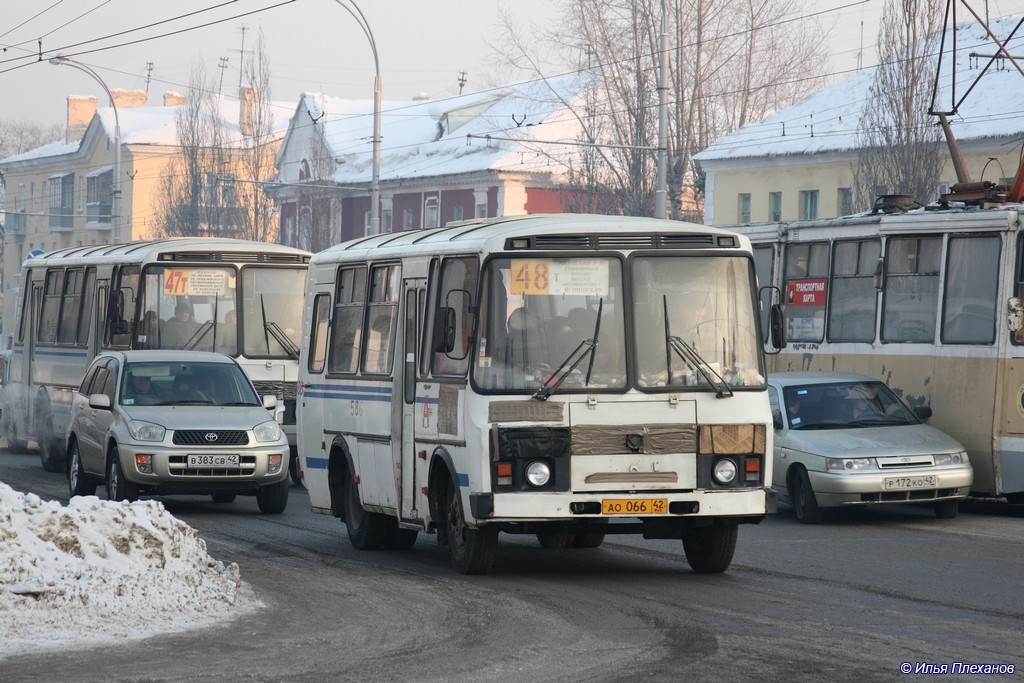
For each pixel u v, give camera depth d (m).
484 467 21.98
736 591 21.83
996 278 34.72
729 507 22.31
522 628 18.58
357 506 27.77
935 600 20.95
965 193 37.16
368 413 26.78
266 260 42.69
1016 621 19.11
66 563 19.59
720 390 22.41
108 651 16.81
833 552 26.97
